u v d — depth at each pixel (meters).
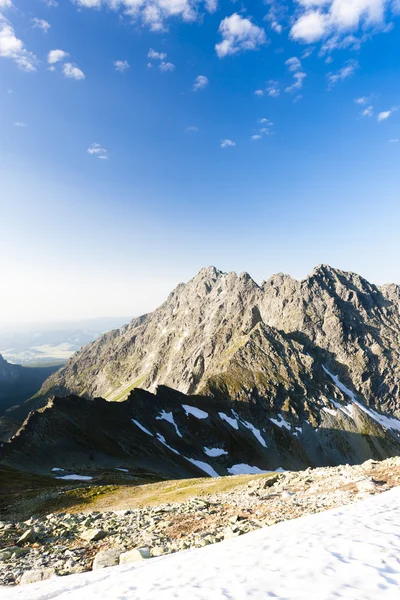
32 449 99.50
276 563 11.77
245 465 152.12
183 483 58.12
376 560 10.95
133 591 11.21
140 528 24.06
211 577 11.38
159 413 158.88
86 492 55.41
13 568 18.17
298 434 193.12
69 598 11.72
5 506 48.78
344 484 26.67
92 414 132.12
